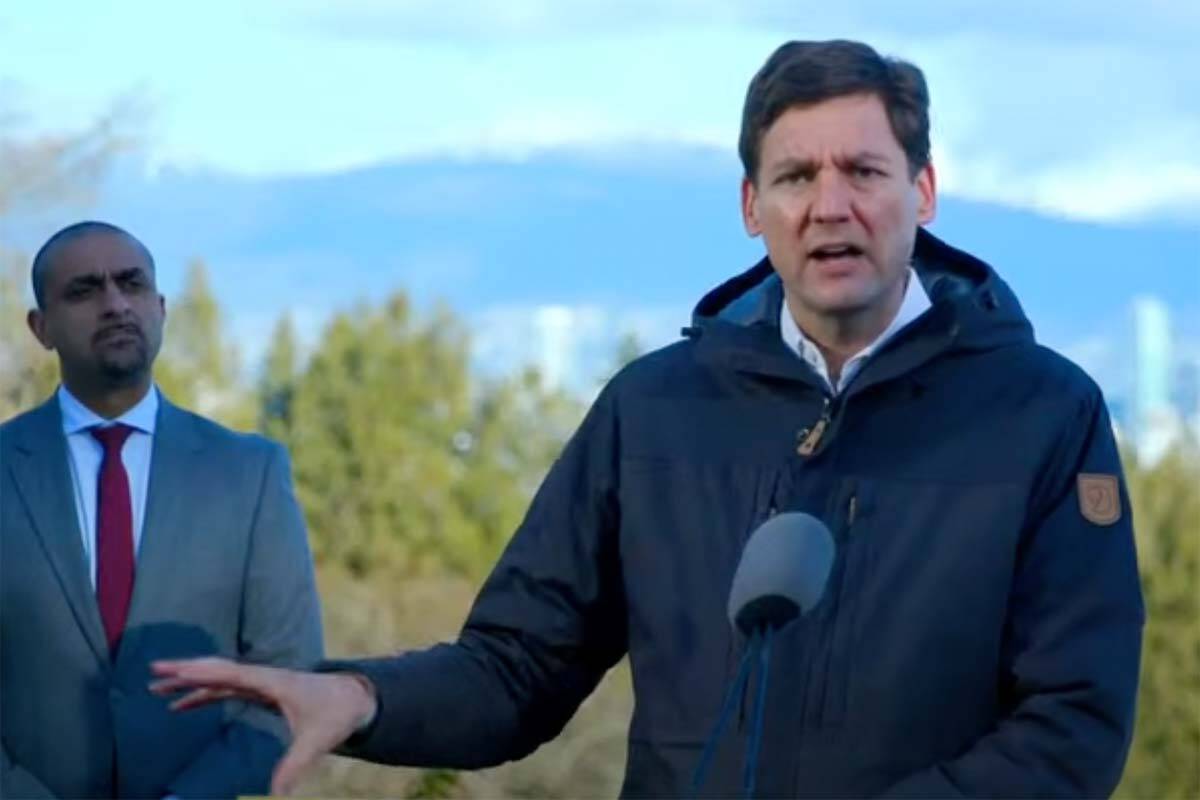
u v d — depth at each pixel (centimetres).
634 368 514
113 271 725
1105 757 469
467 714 495
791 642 476
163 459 721
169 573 711
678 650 486
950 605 474
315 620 724
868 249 483
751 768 446
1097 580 478
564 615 508
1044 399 488
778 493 487
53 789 700
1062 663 471
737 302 516
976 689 473
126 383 723
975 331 491
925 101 489
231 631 714
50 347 730
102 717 700
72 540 711
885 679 472
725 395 500
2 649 708
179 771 700
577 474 512
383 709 480
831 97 482
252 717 707
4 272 1418
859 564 479
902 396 489
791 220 485
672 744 482
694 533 491
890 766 471
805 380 491
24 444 721
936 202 511
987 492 479
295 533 726
